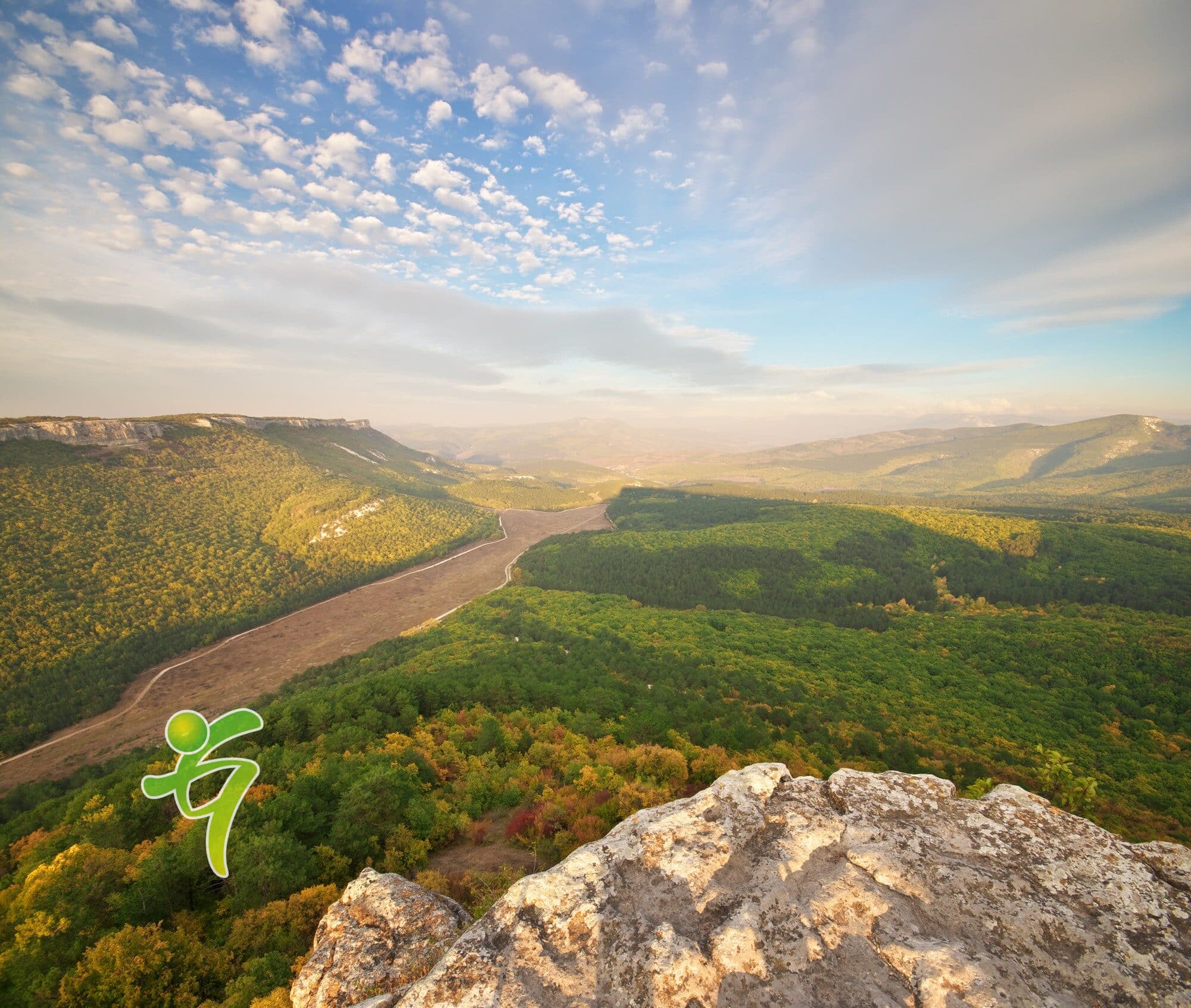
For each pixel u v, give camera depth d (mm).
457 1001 6699
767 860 8047
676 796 30797
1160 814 52031
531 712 55125
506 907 8039
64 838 31078
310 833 27484
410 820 27922
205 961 18203
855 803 9023
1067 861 7551
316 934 11453
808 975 6441
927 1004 5875
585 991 6691
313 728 47781
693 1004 6281
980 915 6836
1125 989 5820
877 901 7148
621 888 8000
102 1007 16797
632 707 60312
